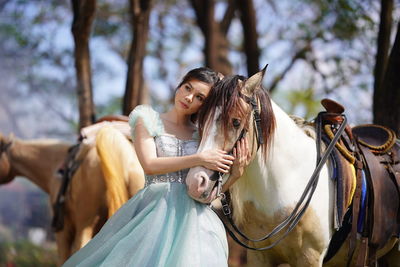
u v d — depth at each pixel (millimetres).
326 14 8711
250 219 3105
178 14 14305
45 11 10141
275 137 2984
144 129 2791
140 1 6914
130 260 2592
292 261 3107
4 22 10055
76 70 6531
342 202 3039
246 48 7832
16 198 19859
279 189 2986
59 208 4340
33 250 11000
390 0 5520
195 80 2811
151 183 2811
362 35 8164
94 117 6594
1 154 5000
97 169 4137
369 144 3514
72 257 2873
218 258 2645
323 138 3230
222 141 2594
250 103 2691
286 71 9789
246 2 7727
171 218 2670
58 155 4918
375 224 3188
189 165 2611
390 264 3680
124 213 2801
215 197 2604
